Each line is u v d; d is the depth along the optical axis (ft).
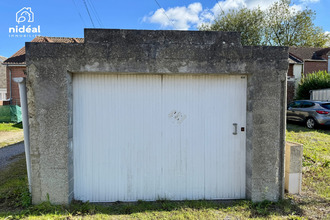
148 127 11.56
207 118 11.74
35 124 10.44
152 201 11.57
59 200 10.62
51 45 10.36
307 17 84.99
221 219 9.80
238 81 11.73
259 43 77.66
